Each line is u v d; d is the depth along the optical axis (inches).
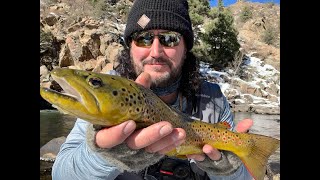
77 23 232.2
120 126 12.3
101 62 206.8
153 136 12.6
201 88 23.9
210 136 18.2
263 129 133.5
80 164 15.0
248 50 339.3
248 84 243.6
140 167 13.8
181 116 17.4
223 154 18.2
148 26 21.2
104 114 13.3
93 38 217.0
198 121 18.1
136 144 12.8
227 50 273.0
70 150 17.6
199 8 290.0
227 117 23.8
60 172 16.3
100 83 13.4
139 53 21.8
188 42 23.4
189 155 17.9
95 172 14.7
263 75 279.4
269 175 40.7
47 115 136.3
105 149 13.0
